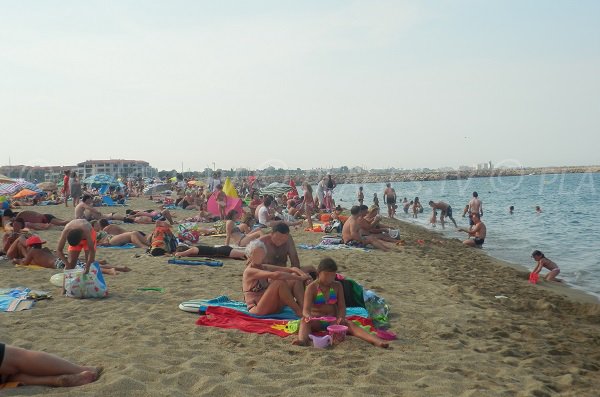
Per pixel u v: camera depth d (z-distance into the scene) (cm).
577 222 2669
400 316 696
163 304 704
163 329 583
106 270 923
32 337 537
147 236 1407
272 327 591
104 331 570
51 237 1416
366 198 5541
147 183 5159
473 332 650
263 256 663
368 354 524
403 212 3459
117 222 1866
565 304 894
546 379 495
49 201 2862
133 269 969
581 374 525
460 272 1149
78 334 555
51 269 926
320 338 538
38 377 398
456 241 1861
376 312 649
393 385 442
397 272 1077
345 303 639
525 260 1474
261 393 407
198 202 2725
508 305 848
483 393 430
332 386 426
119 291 777
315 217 2175
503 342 622
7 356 389
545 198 5100
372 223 1588
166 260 1070
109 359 465
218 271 963
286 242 711
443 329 643
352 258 1216
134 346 511
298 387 422
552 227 2439
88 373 408
